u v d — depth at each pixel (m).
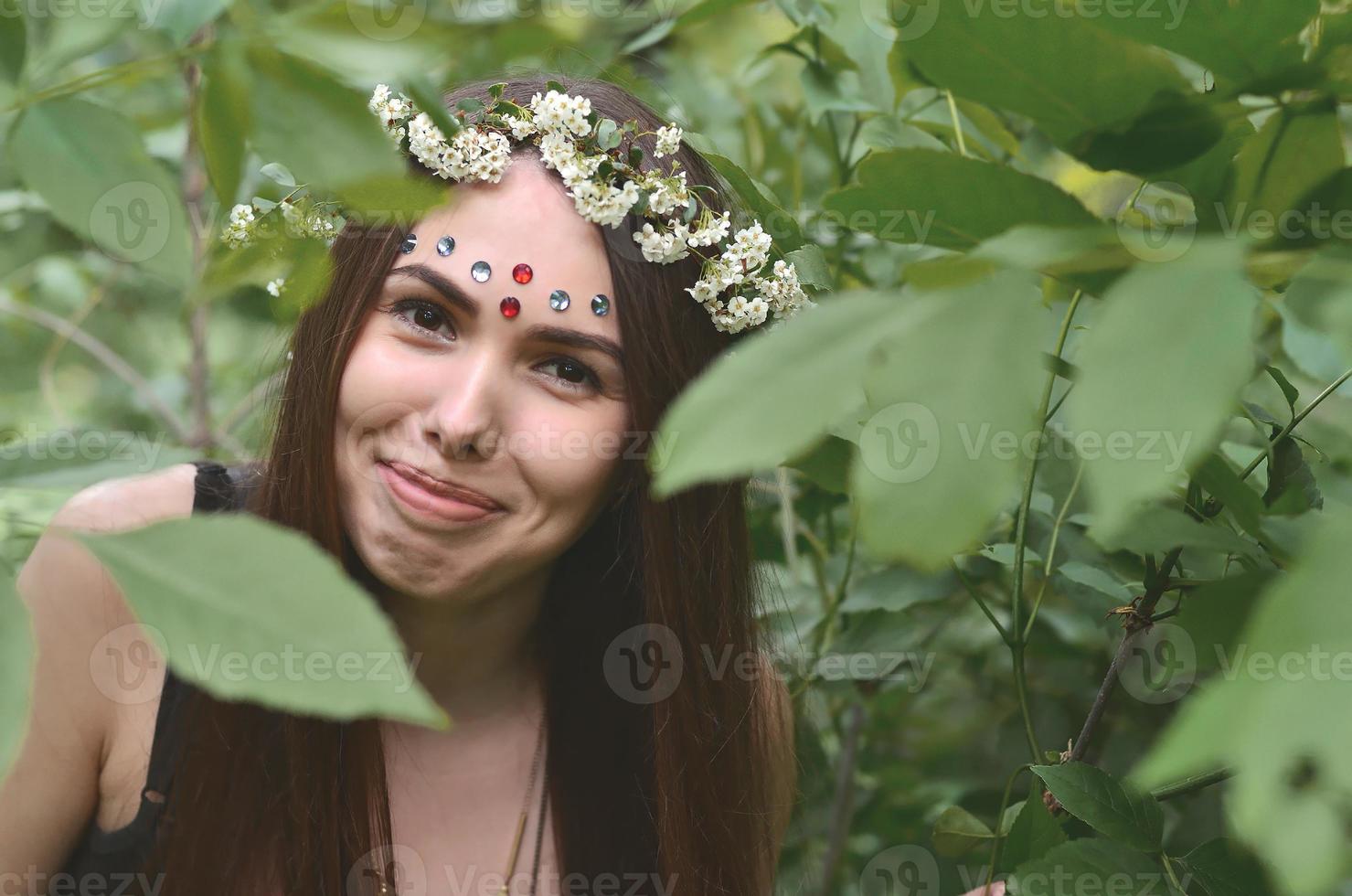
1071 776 0.70
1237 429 1.13
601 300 0.91
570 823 1.20
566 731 1.20
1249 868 0.67
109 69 0.34
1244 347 0.24
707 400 0.26
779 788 1.34
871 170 0.51
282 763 1.04
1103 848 0.65
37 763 1.02
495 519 0.93
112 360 1.54
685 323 0.97
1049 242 0.29
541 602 1.19
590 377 0.93
